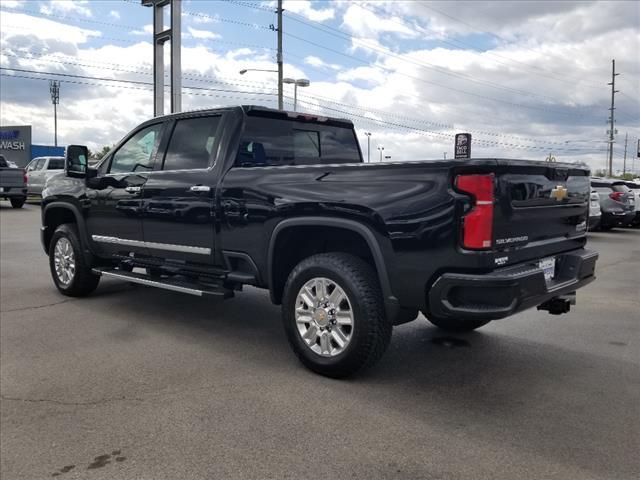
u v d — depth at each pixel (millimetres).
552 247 4293
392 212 3820
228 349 4973
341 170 4113
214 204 4938
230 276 4949
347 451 3158
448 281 3598
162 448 3193
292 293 4391
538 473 2939
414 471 2955
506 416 3627
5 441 3289
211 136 5223
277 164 5371
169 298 6953
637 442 3281
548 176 4133
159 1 20469
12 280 7945
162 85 21047
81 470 2977
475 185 3527
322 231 4418
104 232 6207
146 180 5617
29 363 4570
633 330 5742
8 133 43219
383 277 3902
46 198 7047
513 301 3549
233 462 3041
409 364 4609
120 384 4133
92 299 6859
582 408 3762
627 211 17125
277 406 3748
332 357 4188
